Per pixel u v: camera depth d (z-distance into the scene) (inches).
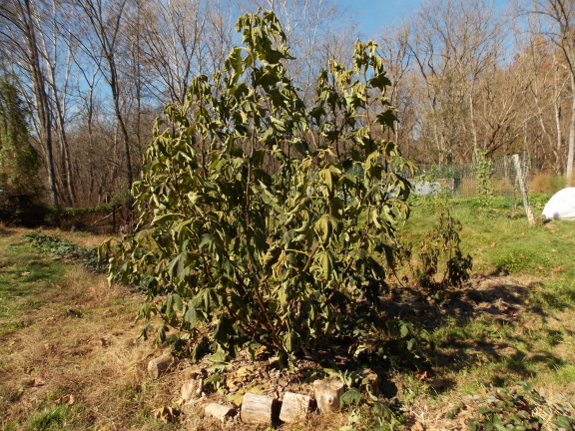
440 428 111.7
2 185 574.2
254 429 112.1
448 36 1085.8
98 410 123.4
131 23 802.8
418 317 200.4
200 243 106.4
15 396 130.4
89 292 248.2
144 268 135.0
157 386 135.0
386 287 151.9
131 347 164.7
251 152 126.3
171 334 170.9
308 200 112.3
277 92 120.3
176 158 114.3
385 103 134.3
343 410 116.1
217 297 105.1
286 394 118.9
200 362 146.0
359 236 130.9
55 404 126.3
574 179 683.4
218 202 123.6
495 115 1039.6
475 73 1079.6
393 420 110.6
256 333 138.8
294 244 116.3
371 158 119.0
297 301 140.3
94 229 591.8
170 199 124.6
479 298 221.6
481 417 110.9
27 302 224.2
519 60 1153.4
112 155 1182.9
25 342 171.5
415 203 482.9
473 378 141.8
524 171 422.6
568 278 239.9
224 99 141.3
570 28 815.7
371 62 136.4
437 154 1035.9
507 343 173.2
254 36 115.2
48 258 325.1
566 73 1128.2
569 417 111.6
